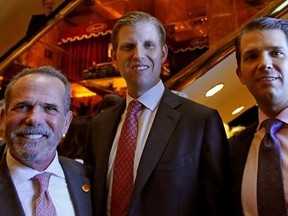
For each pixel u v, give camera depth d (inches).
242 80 51.4
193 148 50.0
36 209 46.4
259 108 51.5
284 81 46.9
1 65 172.4
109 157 54.7
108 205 51.4
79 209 50.6
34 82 48.6
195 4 163.2
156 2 174.6
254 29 49.0
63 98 50.7
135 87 55.2
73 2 184.4
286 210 41.8
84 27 183.6
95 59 175.8
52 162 51.3
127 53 54.2
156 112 54.4
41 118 47.6
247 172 48.1
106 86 165.0
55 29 185.9
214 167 48.9
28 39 185.5
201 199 49.6
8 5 225.8
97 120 62.2
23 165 48.9
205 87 134.0
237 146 52.2
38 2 236.5
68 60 180.4
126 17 55.4
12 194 46.3
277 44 47.2
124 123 55.0
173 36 159.2
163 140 51.0
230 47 121.0
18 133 47.1
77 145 68.1
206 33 154.3
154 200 47.9
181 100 55.9
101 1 184.2
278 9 114.4
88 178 55.3
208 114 52.4
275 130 47.3
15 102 47.8
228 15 146.8
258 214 44.0
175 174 48.5
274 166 44.6
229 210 50.3
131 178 50.6
